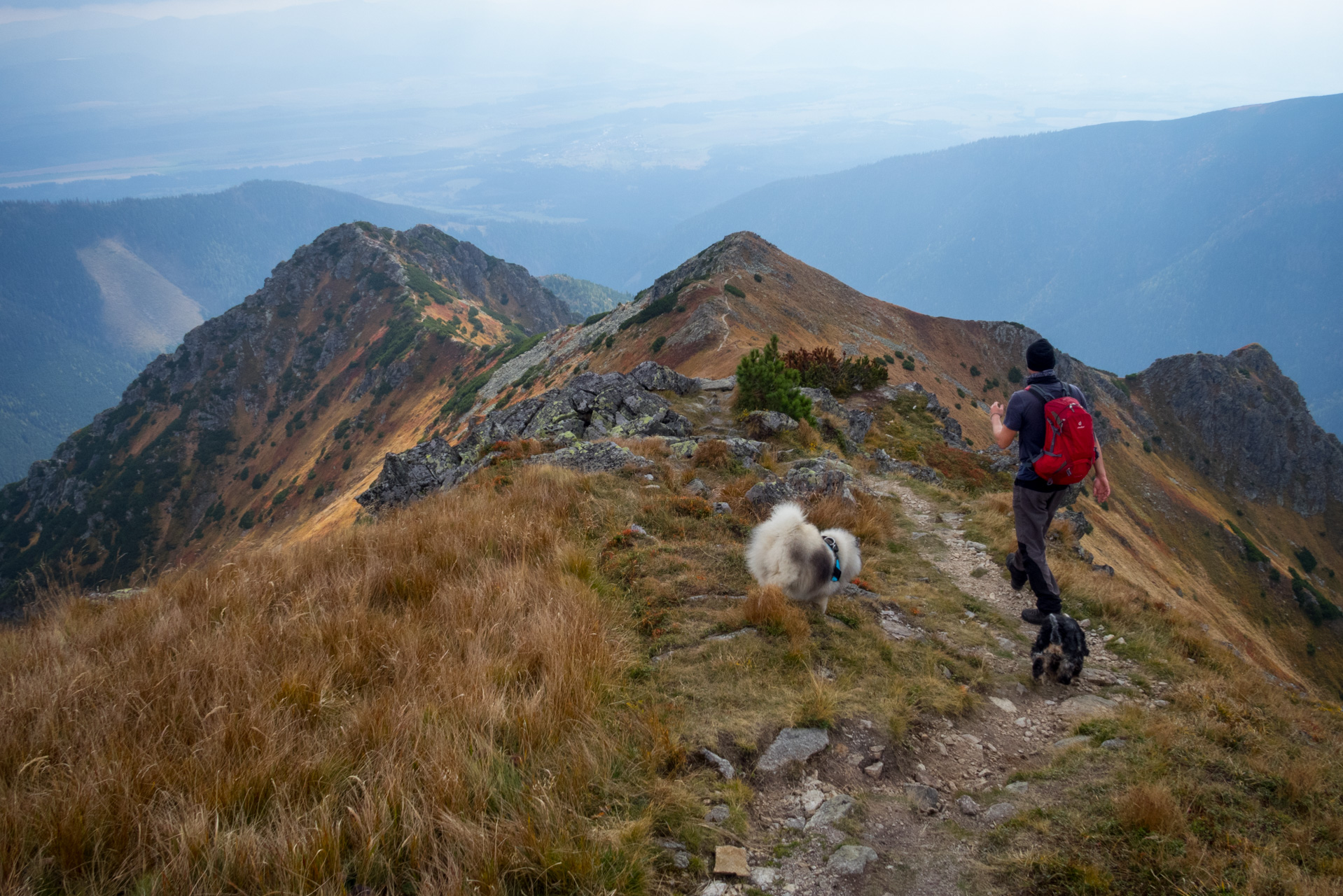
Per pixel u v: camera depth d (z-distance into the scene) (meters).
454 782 2.96
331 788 2.96
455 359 134.12
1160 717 4.43
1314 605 78.12
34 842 2.65
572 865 2.63
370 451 121.62
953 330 100.25
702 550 6.83
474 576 5.82
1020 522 5.59
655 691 4.20
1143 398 118.88
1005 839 3.19
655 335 73.56
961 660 5.36
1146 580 44.34
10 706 3.60
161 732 3.32
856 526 8.57
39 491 149.50
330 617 4.86
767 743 3.84
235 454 148.12
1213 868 2.84
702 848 3.00
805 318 81.06
